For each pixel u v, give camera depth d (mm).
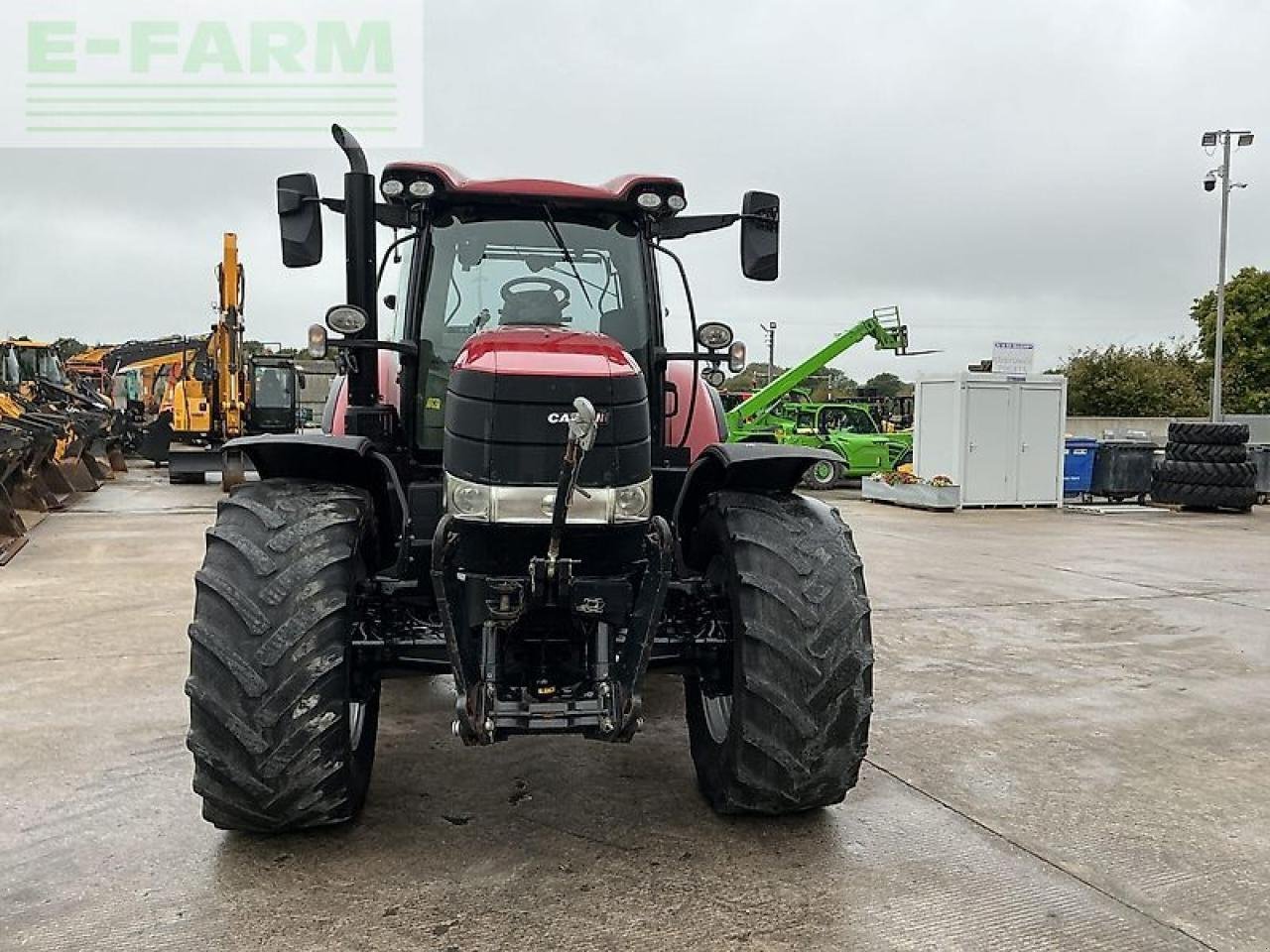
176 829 3217
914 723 4484
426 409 3803
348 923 2643
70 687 4836
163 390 22797
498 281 3889
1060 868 3061
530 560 2920
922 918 2730
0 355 17969
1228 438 14336
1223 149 26609
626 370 2986
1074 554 9930
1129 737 4352
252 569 2881
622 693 2869
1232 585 8211
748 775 3064
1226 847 3238
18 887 2830
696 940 2588
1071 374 40750
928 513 14047
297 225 3537
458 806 3438
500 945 2547
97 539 10016
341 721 2871
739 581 3051
